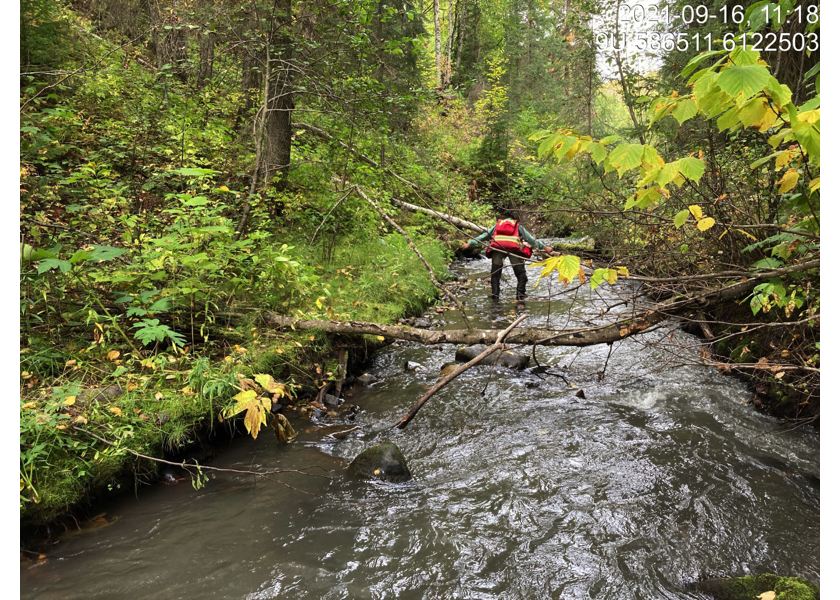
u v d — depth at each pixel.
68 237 4.06
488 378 4.84
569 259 2.08
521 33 22.78
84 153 5.40
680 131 5.45
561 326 6.03
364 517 2.78
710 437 3.60
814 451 3.34
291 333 4.49
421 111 13.25
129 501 2.85
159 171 5.50
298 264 4.50
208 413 3.36
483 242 7.68
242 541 2.56
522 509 2.84
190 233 4.02
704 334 5.41
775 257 3.48
